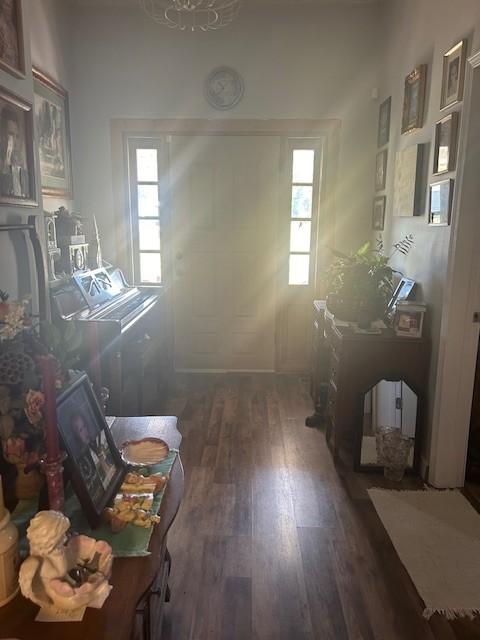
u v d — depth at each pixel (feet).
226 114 12.22
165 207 12.98
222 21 11.25
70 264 9.82
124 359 9.68
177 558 6.42
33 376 3.61
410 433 8.81
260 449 9.45
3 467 3.84
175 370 13.93
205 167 12.82
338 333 8.69
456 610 5.63
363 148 12.35
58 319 8.61
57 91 10.85
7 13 5.39
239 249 13.29
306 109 12.18
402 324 8.44
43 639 2.76
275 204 13.00
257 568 6.26
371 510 7.52
